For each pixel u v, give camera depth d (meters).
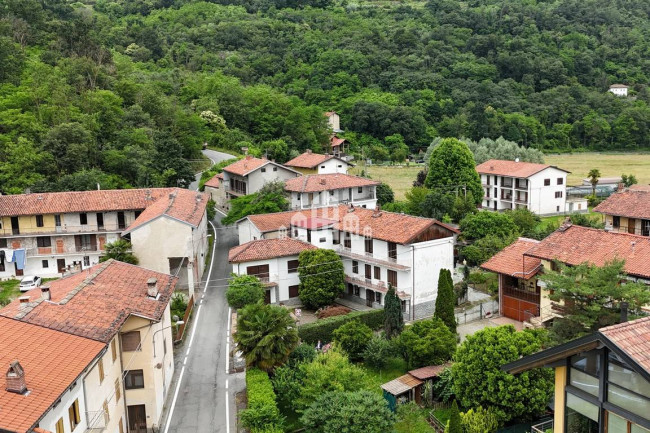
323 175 75.94
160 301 35.81
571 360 16.06
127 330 33.44
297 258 56.66
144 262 55.88
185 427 34.88
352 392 34.59
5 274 62.75
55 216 63.28
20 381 21.48
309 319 52.12
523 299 48.47
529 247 49.94
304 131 125.62
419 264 51.84
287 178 85.31
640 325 15.11
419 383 38.62
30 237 62.97
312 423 32.69
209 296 56.47
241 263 54.38
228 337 47.59
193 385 40.12
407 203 81.12
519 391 33.09
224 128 124.81
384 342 43.09
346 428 31.28
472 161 90.50
